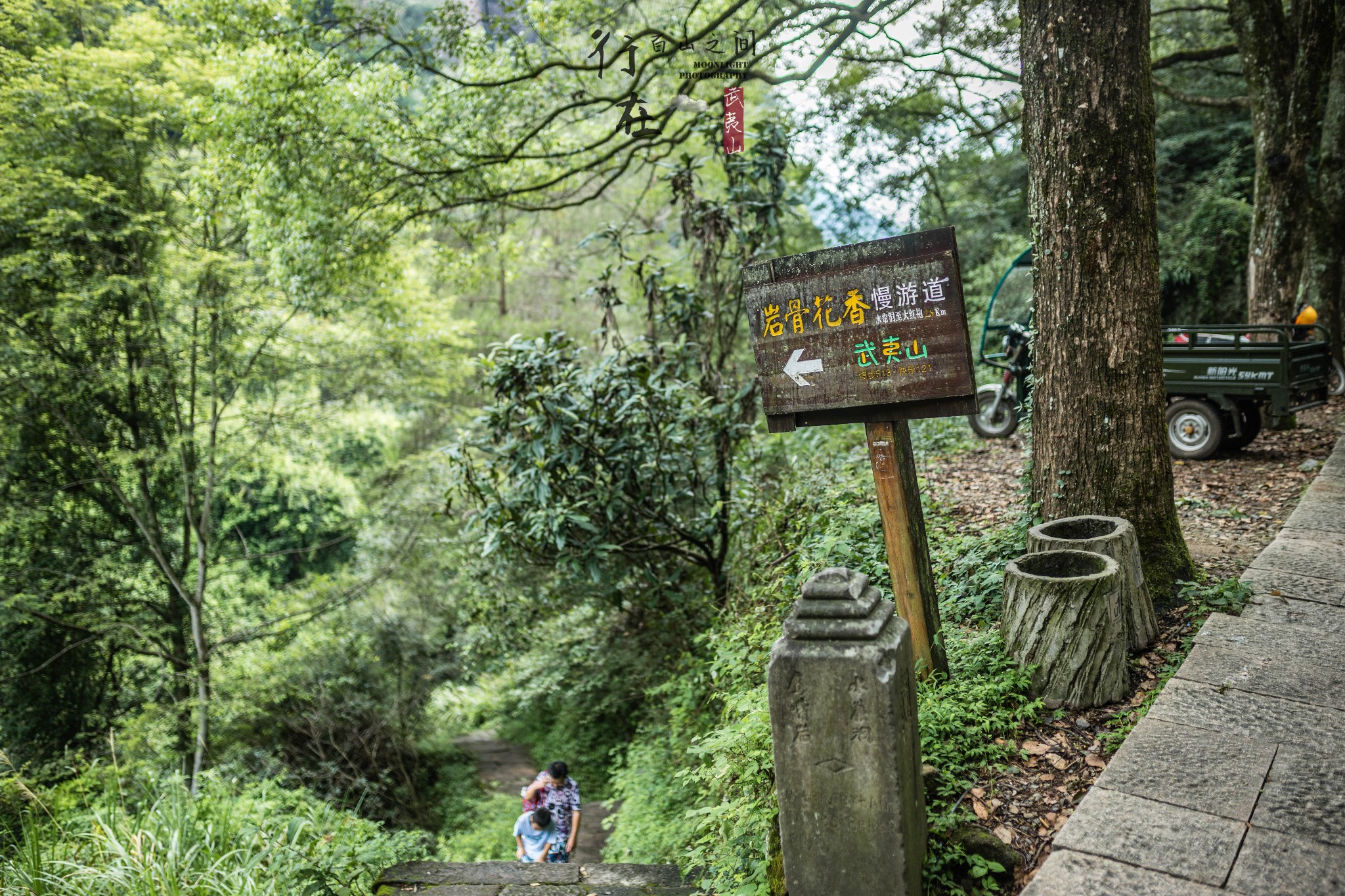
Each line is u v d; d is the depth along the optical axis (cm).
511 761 1271
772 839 313
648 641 936
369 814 1074
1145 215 439
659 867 446
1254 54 1004
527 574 918
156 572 1320
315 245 980
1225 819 270
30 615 1142
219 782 642
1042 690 362
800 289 348
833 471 743
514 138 1063
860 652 245
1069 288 449
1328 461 718
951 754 330
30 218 1124
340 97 945
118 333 1225
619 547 737
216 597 1384
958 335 319
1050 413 468
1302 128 977
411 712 1230
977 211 1794
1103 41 423
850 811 249
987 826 296
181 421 1259
